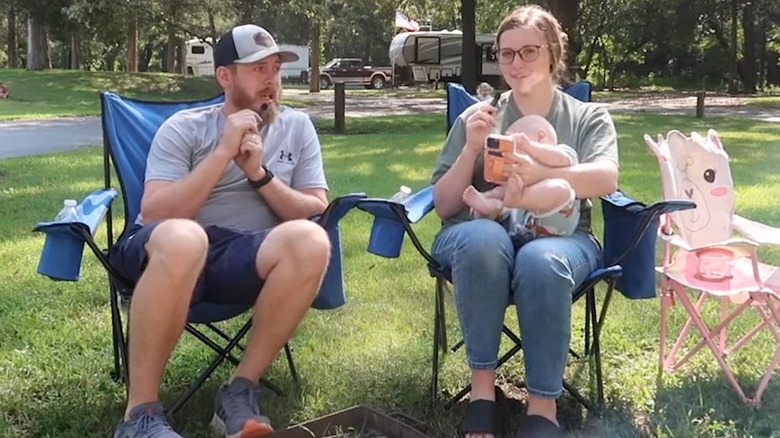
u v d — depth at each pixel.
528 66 2.53
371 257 4.38
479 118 2.43
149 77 25.48
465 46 17.98
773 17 32.34
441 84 34.00
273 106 2.54
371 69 37.41
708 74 37.31
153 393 2.13
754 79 32.19
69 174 7.41
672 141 2.82
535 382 2.21
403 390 2.67
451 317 3.34
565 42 2.63
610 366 2.88
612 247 2.49
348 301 3.61
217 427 2.25
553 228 2.36
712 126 13.19
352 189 6.52
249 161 2.37
